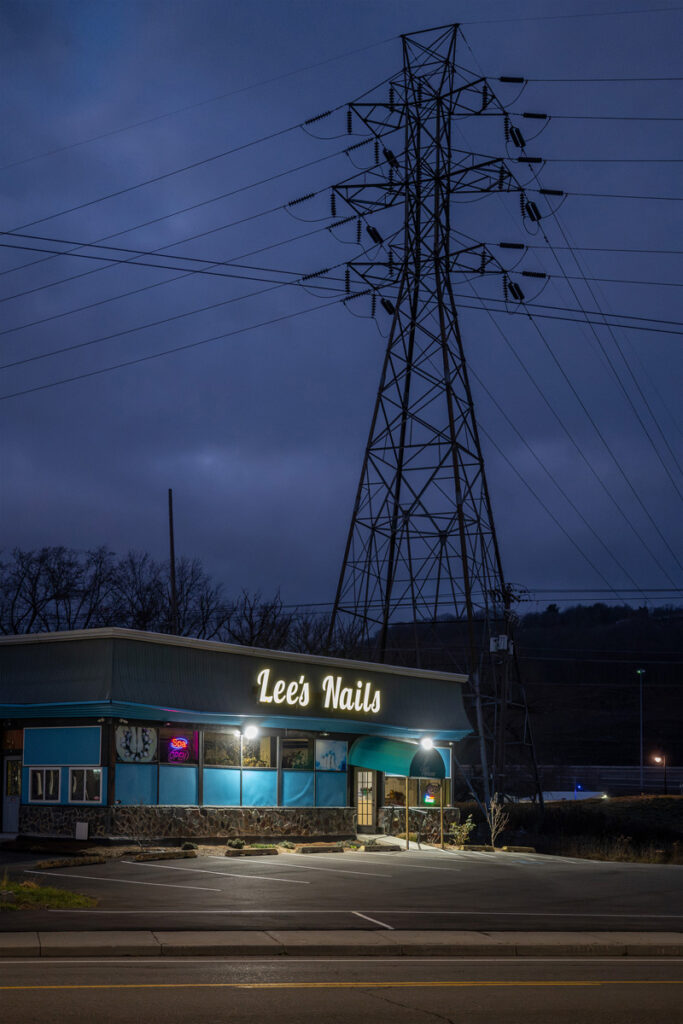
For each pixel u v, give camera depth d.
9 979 13.41
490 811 47.03
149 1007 11.78
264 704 35.00
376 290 52.34
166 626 69.56
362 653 59.81
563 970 15.57
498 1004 12.59
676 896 26.28
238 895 22.88
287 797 36.16
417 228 51.75
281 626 72.81
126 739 31.48
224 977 14.07
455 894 24.78
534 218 48.62
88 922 18.41
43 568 68.00
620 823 59.50
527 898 24.66
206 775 33.62
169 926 18.27
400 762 37.06
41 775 32.31
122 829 30.83
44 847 30.41
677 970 15.83
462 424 52.00
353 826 38.06
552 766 124.06
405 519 52.38
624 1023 11.53
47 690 31.73
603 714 174.50
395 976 14.62
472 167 50.03
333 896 23.36
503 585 54.16
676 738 160.75
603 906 23.75
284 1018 11.43
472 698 51.66
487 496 52.81
